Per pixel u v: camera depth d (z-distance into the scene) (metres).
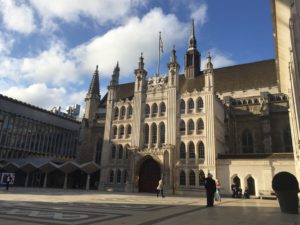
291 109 39.88
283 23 25.41
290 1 19.36
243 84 63.06
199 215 14.40
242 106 58.34
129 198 30.75
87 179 56.56
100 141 66.75
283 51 30.77
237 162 45.88
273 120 54.09
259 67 65.19
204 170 47.56
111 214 14.43
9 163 62.22
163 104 55.50
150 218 12.90
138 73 59.69
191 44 73.94
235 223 11.38
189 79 69.75
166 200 29.16
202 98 51.62
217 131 51.72
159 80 57.38
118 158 56.97
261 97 54.94
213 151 47.69
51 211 15.34
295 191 15.92
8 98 75.00
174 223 11.30
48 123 85.44
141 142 54.91
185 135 51.22
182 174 49.44
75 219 12.22
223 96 62.50
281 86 41.91
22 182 64.19
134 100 58.34
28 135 79.44
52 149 85.50
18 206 17.80
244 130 56.62
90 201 24.12
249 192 44.00
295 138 36.97
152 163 51.84
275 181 16.55
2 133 72.50
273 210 17.92
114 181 55.41
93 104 74.94
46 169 57.59
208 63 53.12
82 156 66.50
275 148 52.38
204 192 46.06
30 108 81.00
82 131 68.38
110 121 60.44
